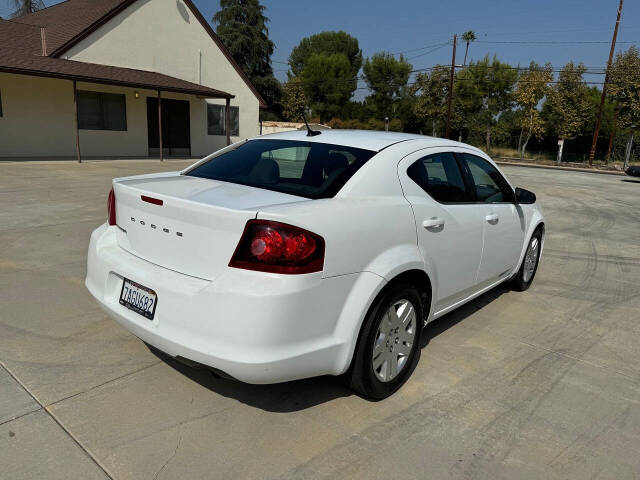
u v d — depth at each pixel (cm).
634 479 233
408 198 296
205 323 228
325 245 236
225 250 229
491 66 4269
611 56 3141
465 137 4828
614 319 442
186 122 2164
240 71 2350
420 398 293
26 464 220
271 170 303
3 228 650
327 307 241
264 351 223
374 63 5434
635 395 310
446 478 227
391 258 271
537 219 485
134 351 330
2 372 295
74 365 308
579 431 269
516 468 236
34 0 3650
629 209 1212
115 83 1622
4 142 1608
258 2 4803
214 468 225
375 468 231
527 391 308
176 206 245
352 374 271
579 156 4062
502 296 489
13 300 408
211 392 287
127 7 1848
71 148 1773
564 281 554
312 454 238
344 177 279
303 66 6688
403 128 5438
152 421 256
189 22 2083
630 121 3069
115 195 297
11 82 1591
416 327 305
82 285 450
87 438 240
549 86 3638
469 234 349
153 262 262
